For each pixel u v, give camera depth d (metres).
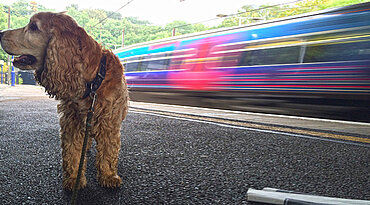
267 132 4.30
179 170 2.39
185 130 4.34
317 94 6.19
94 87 1.85
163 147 3.18
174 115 6.21
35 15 1.88
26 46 1.85
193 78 9.20
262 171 2.43
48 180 2.06
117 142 1.99
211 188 2.02
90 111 1.78
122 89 2.01
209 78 8.66
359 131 4.63
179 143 3.42
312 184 2.14
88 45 1.86
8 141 3.19
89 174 2.25
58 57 1.79
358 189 2.05
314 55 6.32
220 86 8.31
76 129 1.92
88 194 1.84
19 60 1.91
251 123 5.21
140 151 2.97
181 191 1.95
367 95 5.43
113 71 1.95
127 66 12.78
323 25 6.29
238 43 8.02
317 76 6.20
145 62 11.62
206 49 8.97
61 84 1.79
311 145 3.46
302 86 6.45
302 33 6.62
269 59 7.21
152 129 4.35
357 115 5.61
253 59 7.57
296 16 6.95
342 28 5.93
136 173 2.28
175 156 2.82
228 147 3.28
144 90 11.45
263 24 7.58
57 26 1.82
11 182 1.99
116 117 1.96
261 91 7.27
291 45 6.79
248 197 1.82
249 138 3.83
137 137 3.70
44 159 2.55
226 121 5.41
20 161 2.47
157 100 10.79
